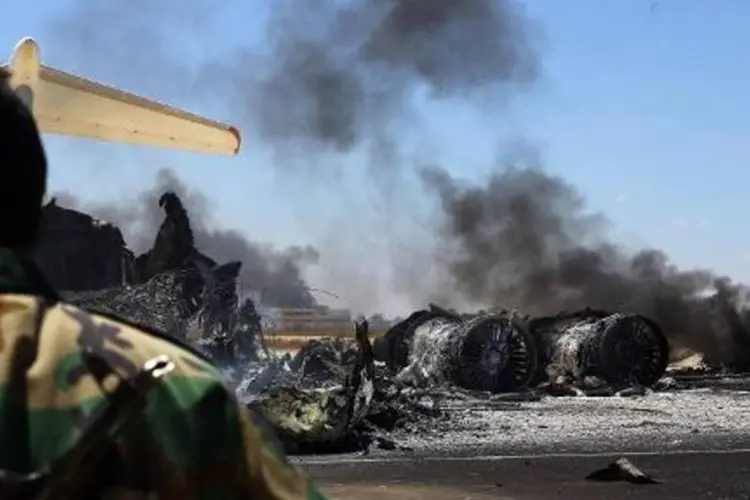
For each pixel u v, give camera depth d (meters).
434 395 31.06
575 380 34.19
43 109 7.22
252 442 1.76
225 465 1.71
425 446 20.05
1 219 1.81
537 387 34.22
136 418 1.66
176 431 1.68
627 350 34.53
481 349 33.16
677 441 21.34
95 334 1.75
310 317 66.31
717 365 48.22
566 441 21.17
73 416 1.65
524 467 17.39
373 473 16.56
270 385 25.05
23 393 1.66
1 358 1.69
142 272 29.05
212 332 26.50
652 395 33.47
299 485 1.82
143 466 1.65
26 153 1.84
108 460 1.64
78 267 26.41
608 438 21.73
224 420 1.73
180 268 28.11
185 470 1.67
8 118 1.83
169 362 1.73
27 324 1.73
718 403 30.56
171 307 22.53
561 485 15.36
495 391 33.16
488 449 19.80
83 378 1.68
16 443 1.63
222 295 27.16
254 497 1.75
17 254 1.83
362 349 20.31
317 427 18.69
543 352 36.22
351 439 19.41
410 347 38.16
